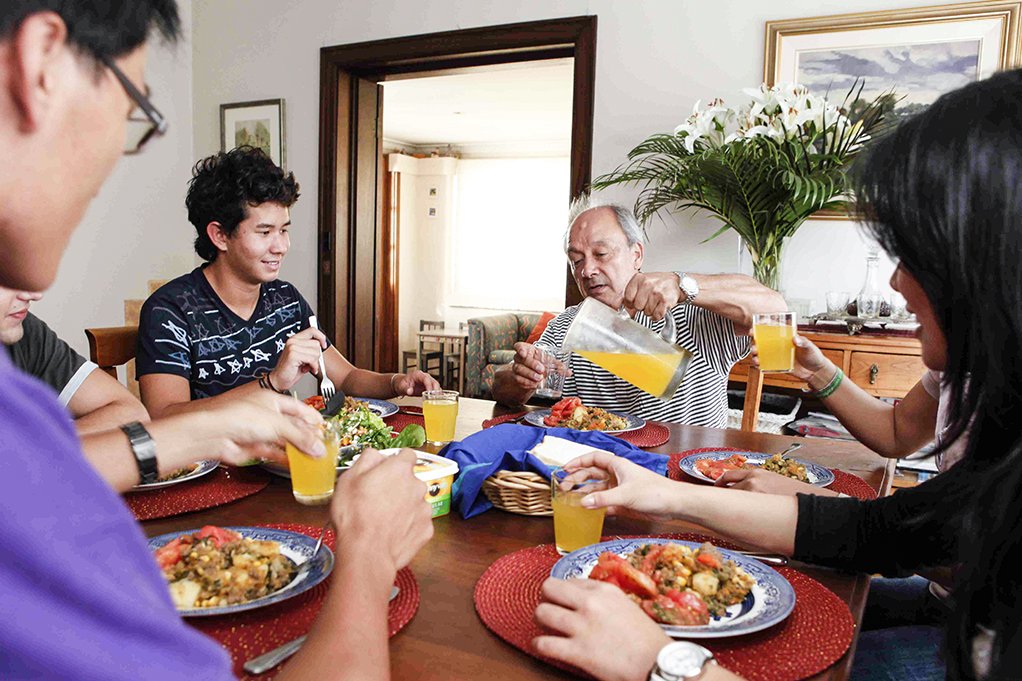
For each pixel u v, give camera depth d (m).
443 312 9.51
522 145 8.91
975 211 0.65
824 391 1.59
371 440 1.38
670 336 2.03
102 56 0.41
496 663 0.72
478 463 1.22
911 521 0.94
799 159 2.47
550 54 3.52
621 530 1.11
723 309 1.80
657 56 3.12
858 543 0.98
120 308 3.95
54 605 0.34
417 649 0.74
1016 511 0.67
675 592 0.81
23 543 0.33
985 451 0.77
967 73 2.64
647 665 0.67
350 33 3.78
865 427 1.55
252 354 1.98
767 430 2.65
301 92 3.94
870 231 0.76
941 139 0.68
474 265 9.32
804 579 0.94
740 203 2.66
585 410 1.75
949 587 1.23
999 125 0.65
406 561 0.73
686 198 2.88
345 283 4.01
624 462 1.05
